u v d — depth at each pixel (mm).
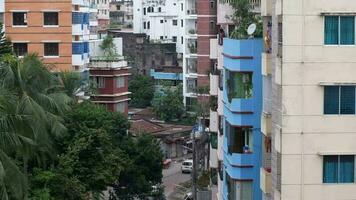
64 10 63719
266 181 30984
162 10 134625
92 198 44062
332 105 27438
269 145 31500
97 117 45406
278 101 28406
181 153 90812
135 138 53500
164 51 120062
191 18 97812
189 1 98250
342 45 27156
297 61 27141
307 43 27109
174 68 114312
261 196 34688
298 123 27375
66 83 48469
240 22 36875
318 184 27625
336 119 27422
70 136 43188
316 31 27062
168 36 129000
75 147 41906
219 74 43281
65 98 41406
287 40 27094
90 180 42781
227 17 41844
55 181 40031
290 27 27031
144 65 120875
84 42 67312
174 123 96500
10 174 31547
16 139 32625
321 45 27141
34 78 38688
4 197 31391
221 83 41156
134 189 51188
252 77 34625
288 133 27438
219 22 43031
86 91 65750
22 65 38406
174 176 79000
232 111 34969
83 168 42531
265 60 31391
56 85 41562
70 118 43625
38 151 40000
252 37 34719
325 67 27188
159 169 53844
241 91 34906
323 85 27203
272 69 30172
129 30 139000
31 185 39062
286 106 27328
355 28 27156
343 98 27422
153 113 100438
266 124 31125
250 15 36938
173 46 120562
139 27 138000
